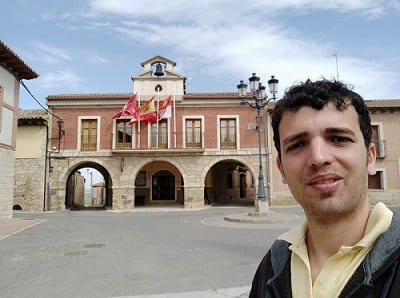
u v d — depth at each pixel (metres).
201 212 17.77
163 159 20.58
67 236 9.60
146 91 21.48
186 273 5.32
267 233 9.62
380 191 20.48
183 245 7.91
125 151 19.94
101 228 11.42
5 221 12.78
